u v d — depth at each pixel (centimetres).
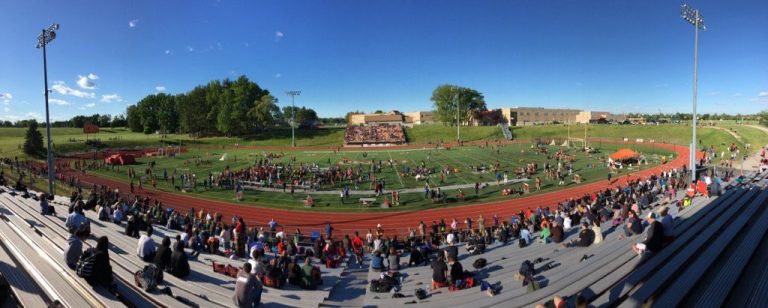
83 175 5291
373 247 2117
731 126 8238
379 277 1490
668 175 3894
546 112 15300
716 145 6975
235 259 1550
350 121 18275
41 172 5053
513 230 2278
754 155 5606
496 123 14475
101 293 790
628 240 1402
